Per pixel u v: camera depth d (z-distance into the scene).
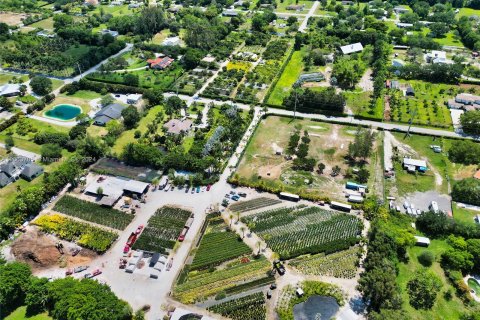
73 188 178.25
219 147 196.12
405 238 142.00
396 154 198.12
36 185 172.88
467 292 129.38
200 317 122.12
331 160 194.75
